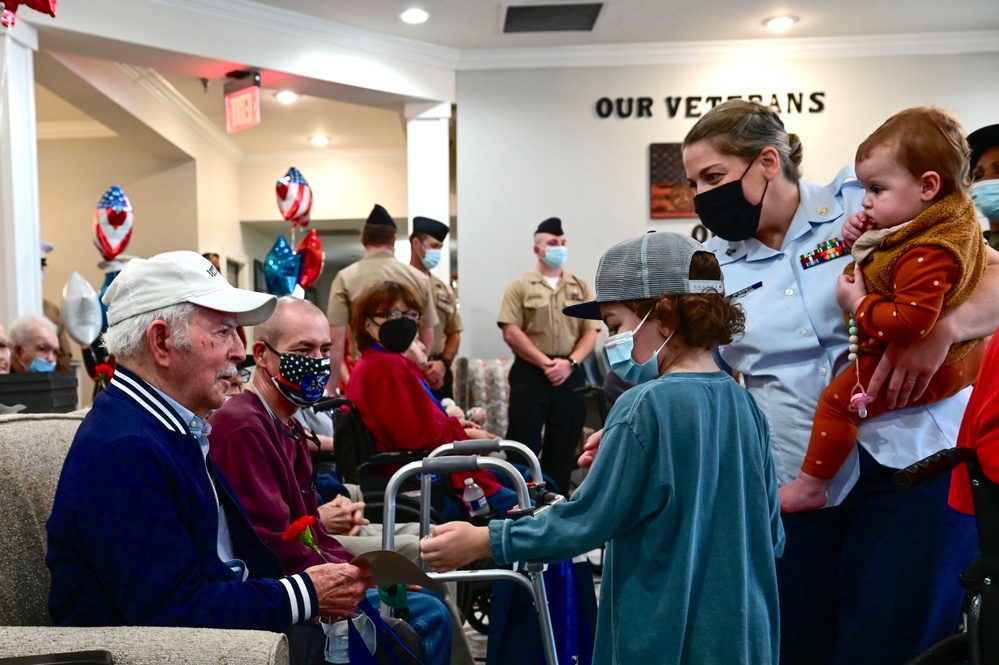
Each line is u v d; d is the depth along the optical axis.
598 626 1.42
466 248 6.25
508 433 5.14
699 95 6.20
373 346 3.15
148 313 1.47
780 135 1.76
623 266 1.41
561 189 6.24
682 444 1.30
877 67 6.15
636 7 5.48
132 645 1.15
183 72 5.57
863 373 1.62
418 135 6.24
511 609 2.12
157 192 7.81
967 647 1.44
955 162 1.51
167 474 1.38
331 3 5.38
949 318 1.55
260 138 8.59
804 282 1.77
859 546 1.66
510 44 6.12
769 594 1.35
